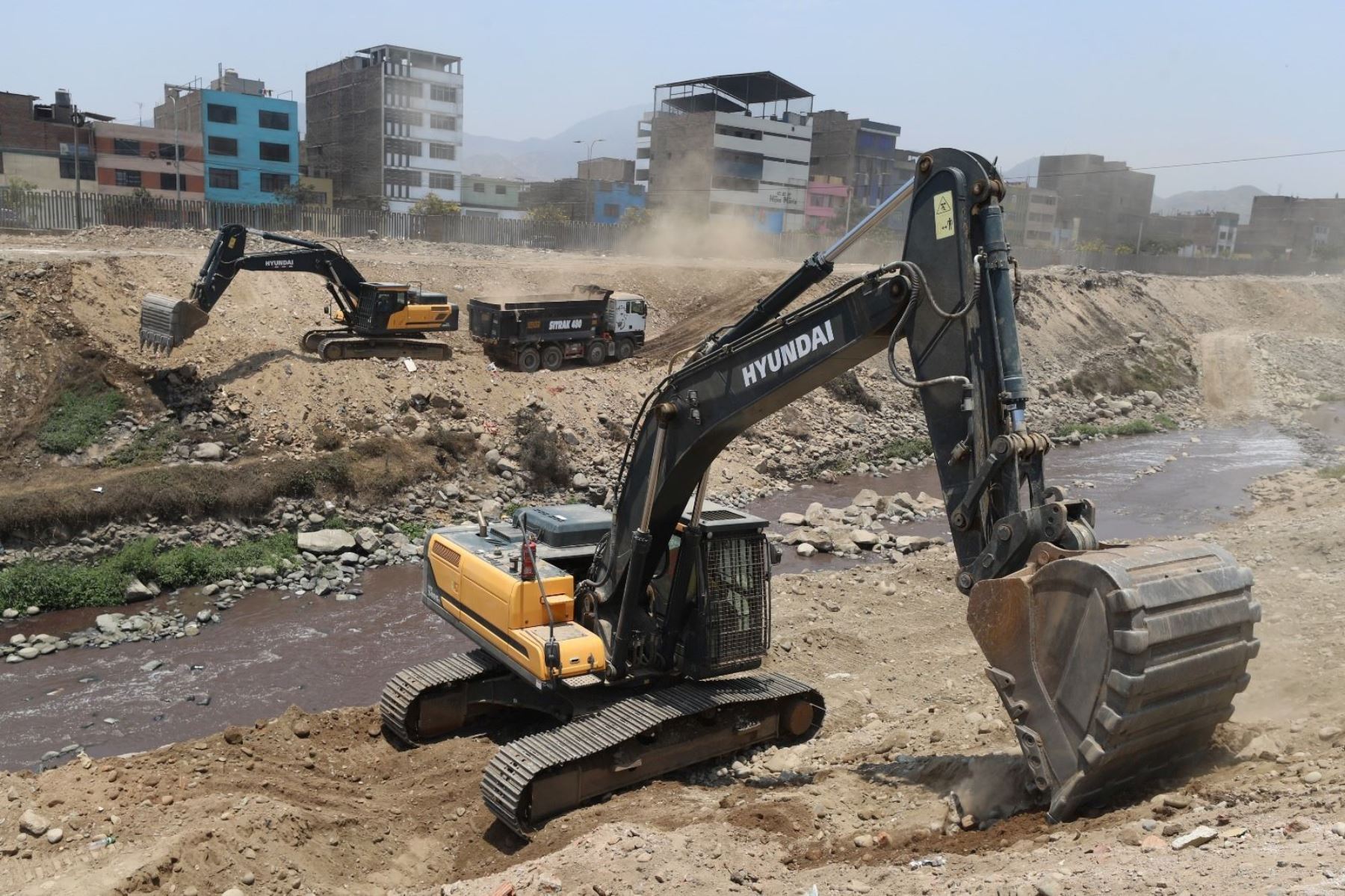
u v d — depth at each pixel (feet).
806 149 308.60
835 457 104.06
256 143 252.62
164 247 116.88
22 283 81.97
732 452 98.02
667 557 35.78
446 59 288.92
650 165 306.55
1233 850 19.36
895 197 26.84
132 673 49.96
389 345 90.63
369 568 67.67
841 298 27.22
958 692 41.16
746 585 36.14
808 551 72.74
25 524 62.64
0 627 55.42
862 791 30.30
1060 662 23.20
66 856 28.78
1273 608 42.73
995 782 27.73
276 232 151.02
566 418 92.12
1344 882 16.49
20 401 73.82
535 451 85.40
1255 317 214.07
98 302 84.02
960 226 25.27
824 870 24.59
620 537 35.06
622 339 107.96
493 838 31.55
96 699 46.80
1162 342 176.04
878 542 75.20
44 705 46.09
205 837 28.58
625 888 24.95
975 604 24.80
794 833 27.86
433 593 41.32
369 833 31.94
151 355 81.41
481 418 87.71
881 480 100.63
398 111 280.51
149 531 66.18
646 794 32.91
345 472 75.46
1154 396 152.35
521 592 34.76
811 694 37.88
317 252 85.76
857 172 339.77
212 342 85.40
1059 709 23.30
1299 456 116.88
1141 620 21.68
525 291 124.26
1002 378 24.71
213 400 78.89
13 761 40.63
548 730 39.99
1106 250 392.88
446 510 77.41
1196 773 25.16
